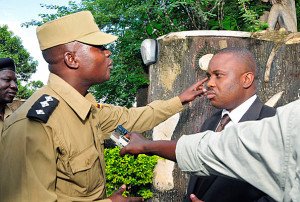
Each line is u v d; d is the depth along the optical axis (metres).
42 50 1.40
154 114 1.86
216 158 0.83
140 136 1.28
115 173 3.75
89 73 1.40
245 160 0.76
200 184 1.35
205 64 3.21
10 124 1.25
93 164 1.36
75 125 1.34
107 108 1.79
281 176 0.69
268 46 3.21
